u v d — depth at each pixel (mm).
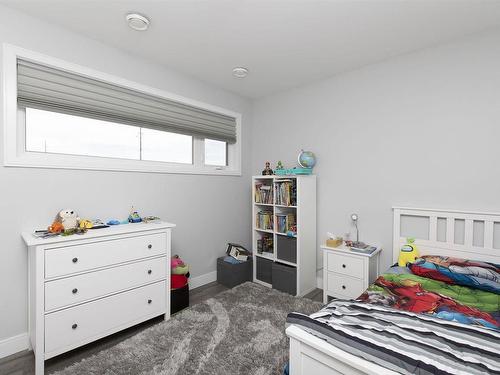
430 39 2088
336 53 2316
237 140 3385
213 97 3037
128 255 1932
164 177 2625
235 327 2043
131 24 1864
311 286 2865
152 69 2463
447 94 2135
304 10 1731
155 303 2094
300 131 3088
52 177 1925
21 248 1790
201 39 2090
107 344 1865
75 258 1680
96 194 2152
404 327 979
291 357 1048
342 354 874
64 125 2092
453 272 1710
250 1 1646
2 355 1715
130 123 2332
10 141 1732
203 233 2998
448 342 892
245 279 3033
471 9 1714
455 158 2104
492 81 1951
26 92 1799
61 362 1671
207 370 1583
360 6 1692
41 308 1559
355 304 1225
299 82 2967
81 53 2025
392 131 2420
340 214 2779
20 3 1676
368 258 2252
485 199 1982
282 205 2854
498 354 828
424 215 2203
